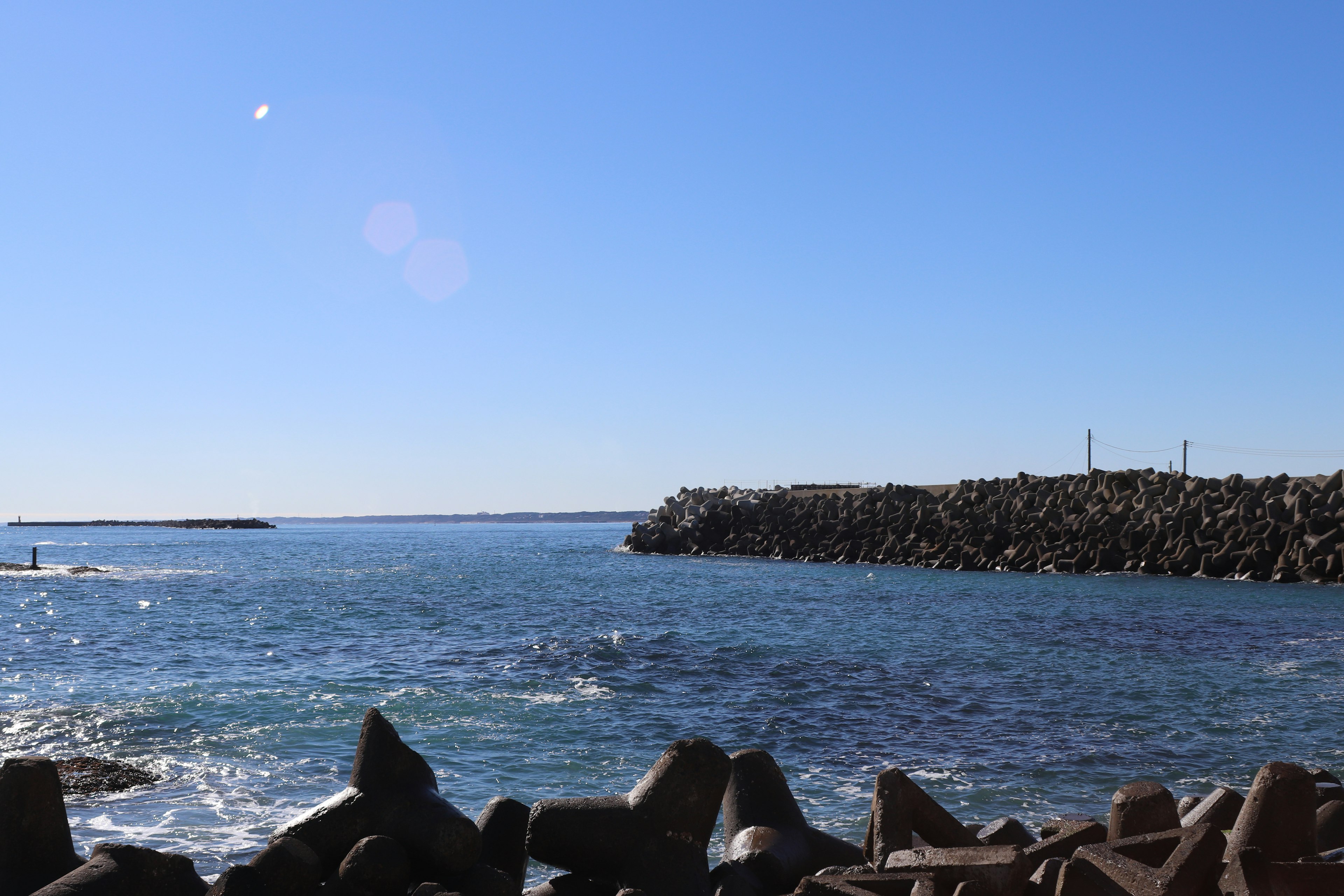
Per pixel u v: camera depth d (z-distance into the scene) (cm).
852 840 1002
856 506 6981
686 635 2695
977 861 525
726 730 1524
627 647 2409
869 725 1567
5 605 3650
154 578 5288
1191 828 554
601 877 586
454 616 3228
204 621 3092
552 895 578
